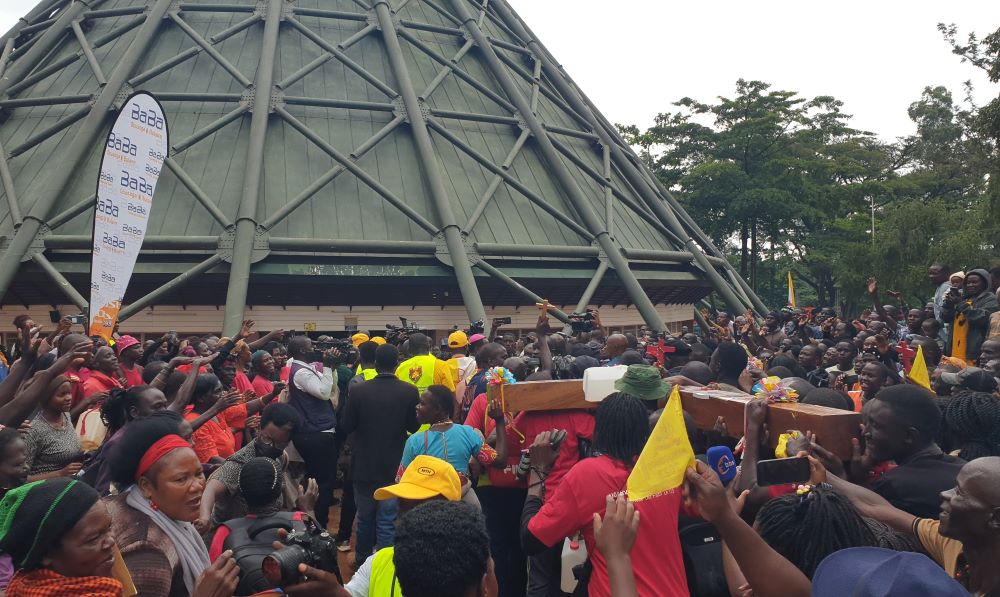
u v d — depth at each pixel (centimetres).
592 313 1630
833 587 293
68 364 724
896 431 541
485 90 2947
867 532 408
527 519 594
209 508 674
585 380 714
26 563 367
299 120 2677
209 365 1046
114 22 3008
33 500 367
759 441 605
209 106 2673
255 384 1225
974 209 5266
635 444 508
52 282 2184
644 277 2691
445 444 812
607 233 2592
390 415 977
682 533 517
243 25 2798
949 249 4500
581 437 738
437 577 349
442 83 3028
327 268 2250
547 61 3381
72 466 716
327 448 1145
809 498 408
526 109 2936
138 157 1223
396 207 2453
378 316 2427
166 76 2744
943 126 7650
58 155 2512
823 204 6009
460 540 354
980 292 1459
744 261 6259
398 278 2308
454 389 1171
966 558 394
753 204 5731
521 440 754
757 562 375
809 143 6681
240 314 2019
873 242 5416
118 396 759
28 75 2836
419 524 360
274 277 2219
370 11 3088
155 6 2817
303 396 1141
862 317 2297
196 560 480
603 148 3166
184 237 2184
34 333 830
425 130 2630
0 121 2647
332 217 2416
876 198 6862
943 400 675
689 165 6581
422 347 1209
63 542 368
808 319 2042
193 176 2438
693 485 395
